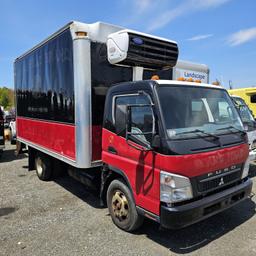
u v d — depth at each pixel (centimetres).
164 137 357
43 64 639
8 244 423
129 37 467
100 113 507
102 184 491
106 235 443
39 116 680
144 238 431
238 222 478
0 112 1088
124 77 531
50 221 499
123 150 427
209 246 404
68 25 506
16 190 683
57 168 736
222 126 436
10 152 1279
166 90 389
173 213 346
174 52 536
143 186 391
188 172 353
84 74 482
